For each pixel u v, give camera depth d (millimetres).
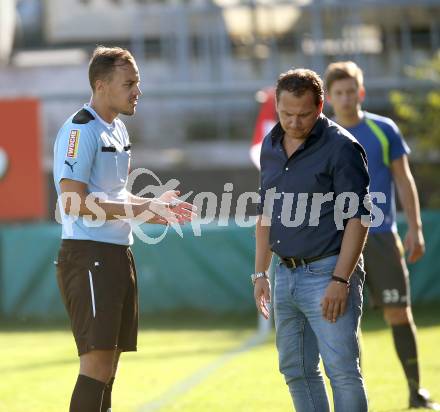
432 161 67625
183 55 81250
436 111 64812
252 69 81562
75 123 15742
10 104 55719
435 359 28812
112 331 15578
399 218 46344
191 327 42719
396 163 21594
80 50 91750
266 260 16562
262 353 32031
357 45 78062
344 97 21156
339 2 77688
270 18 81625
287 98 14859
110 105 15930
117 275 15781
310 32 81000
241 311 46688
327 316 14820
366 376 25797
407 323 21516
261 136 42906
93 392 15453
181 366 29062
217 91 71750
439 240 46812
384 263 21359
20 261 46906
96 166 15836
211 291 46812
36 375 27578
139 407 22031
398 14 80562
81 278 15617
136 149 77312
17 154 55750
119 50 16031
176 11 82562
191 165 73750
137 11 83312
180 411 21375
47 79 84000
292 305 15578
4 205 55719
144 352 33125
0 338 39469
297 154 15211
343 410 14805
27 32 94250
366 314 46094
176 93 71500
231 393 23688
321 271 15102
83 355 15633
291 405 21734
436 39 81688
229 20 82875
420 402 21078
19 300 46969
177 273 46812
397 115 72500
